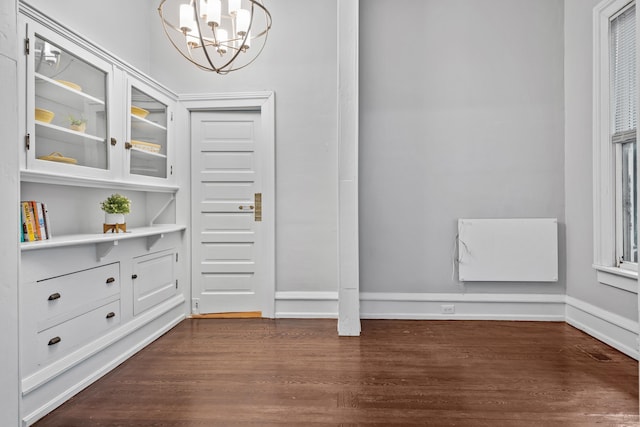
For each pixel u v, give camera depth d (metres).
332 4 3.53
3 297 1.06
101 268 2.38
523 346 2.79
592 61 2.97
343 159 3.04
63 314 2.06
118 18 3.10
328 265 3.56
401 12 3.48
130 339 2.67
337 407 1.97
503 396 2.07
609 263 2.82
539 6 3.39
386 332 3.13
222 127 3.62
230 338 3.02
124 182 2.71
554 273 3.31
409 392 2.12
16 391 1.09
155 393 2.13
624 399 2.03
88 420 1.88
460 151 3.46
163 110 3.32
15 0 1.08
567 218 3.34
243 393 2.12
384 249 3.53
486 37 3.43
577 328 3.18
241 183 3.63
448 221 3.48
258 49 3.57
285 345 2.86
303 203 3.56
